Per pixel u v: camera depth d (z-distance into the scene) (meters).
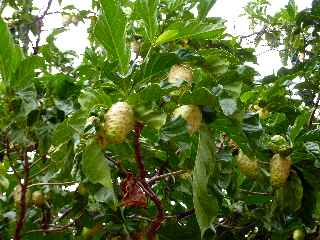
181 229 1.30
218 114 0.92
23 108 1.01
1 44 1.00
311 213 1.19
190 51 0.95
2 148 1.19
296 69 1.70
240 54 1.82
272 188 1.15
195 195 0.83
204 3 1.12
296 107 1.36
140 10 0.99
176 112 0.89
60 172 1.04
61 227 1.27
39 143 1.05
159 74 0.94
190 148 1.01
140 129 0.87
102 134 0.84
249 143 0.95
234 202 1.45
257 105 1.30
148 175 1.27
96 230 1.21
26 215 1.25
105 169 0.83
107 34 0.92
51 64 1.86
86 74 1.37
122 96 0.93
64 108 1.08
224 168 1.17
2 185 1.24
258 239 1.51
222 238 1.46
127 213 1.17
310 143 1.12
